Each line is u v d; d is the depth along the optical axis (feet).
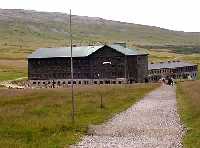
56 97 196.03
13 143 92.22
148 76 565.53
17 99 184.65
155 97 233.55
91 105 170.09
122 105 183.21
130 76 490.08
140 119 139.85
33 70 506.48
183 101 198.70
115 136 106.01
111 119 139.03
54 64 499.10
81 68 492.54
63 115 138.51
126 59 479.41
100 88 264.11
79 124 121.90
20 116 133.39
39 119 126.93
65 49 511.81
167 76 610.65
